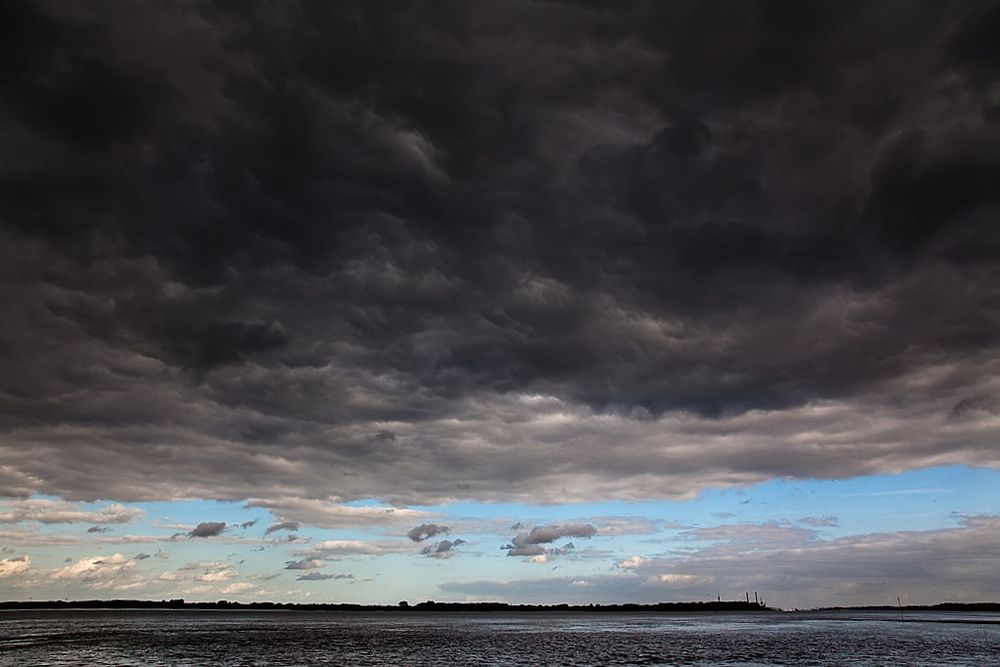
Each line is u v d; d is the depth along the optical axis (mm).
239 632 150000
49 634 134500
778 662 84562
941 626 182375
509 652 100688
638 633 154750
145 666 79312
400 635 145125
